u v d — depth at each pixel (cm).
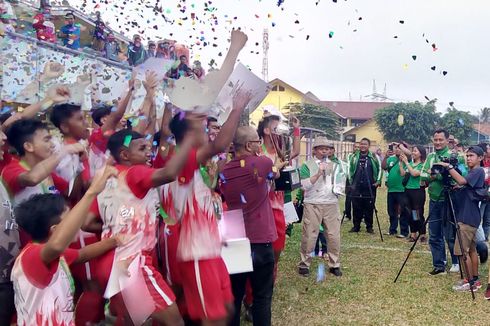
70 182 324
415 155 866
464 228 567
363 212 948
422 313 503
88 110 418
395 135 2823
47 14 547
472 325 473
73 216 237
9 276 272
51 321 242
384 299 543
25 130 288
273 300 531
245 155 393
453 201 591
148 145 306
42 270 237
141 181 283
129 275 282
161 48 500
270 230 390
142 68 385
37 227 244
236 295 387
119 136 297
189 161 313
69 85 402
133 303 281
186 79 314
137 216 288
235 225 366
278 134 498
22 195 285
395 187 906
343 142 2762
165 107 343
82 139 342
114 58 614
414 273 646
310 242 621
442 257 640
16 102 419
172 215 323
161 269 334
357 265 687
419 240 859
